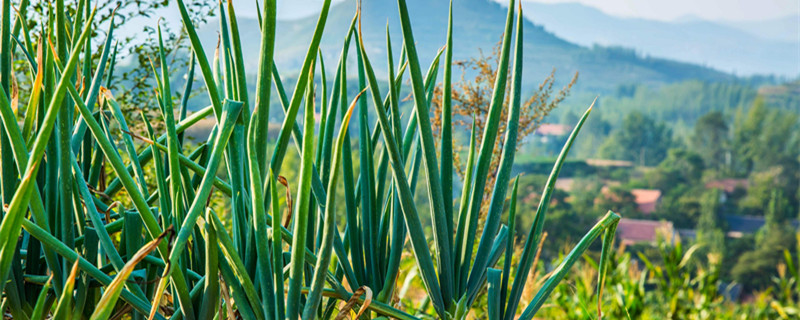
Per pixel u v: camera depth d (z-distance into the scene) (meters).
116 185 0.85
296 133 0.81
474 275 0.78
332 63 39.59
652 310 3.48
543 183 32.81
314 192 0.75
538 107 1.87
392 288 0.78
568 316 2.97
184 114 0.88
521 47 0.76
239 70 0.69
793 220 42.09
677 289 3.39
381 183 0.81
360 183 0.82
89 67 0.82
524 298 1.69
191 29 0.67
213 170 0.61
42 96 0.70
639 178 50.12
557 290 3.01
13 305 0.69
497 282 0.73
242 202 0.69
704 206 41.38
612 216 0.75
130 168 0.84
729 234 39.09
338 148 0.58
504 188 0.77
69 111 0.71
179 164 0.69
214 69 0.80
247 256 0.68
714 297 3.63
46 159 0.71
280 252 0.64
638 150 56.16
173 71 1.76
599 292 0.76
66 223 0.69
